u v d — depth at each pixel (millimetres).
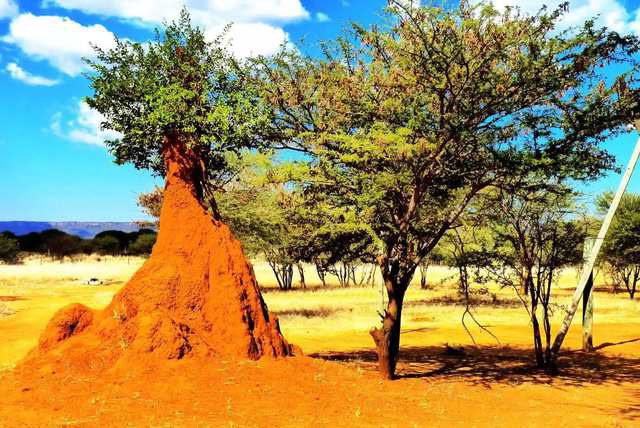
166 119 9719
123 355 8367
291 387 8508
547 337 13219
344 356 14609
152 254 10000
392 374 10586
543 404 9453
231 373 8500
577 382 11594
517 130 10703
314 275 56281
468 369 13000
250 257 26469
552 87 10000
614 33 9492
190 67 10344
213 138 10023
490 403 9359
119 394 7527
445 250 24031
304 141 11172
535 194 12516
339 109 10938
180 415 7020
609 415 8719
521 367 13336
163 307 9203
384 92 10469
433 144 9586
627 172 14086
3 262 57562
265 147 11344
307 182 10758
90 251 75125
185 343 8633
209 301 9531
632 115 10680
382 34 10000
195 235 9844
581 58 9617
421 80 9867
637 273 33656
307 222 11508
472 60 9695
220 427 6660
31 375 8047
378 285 44969
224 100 10523
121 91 10219
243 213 23922
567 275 57719
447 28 9375
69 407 7090
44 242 72125
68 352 8570
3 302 26141
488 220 13227
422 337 19641
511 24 9336
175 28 10781
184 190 10148
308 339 18469
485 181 11273
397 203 11148
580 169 10742
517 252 13594
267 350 9539
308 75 11078
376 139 9797
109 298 30031
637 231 30609
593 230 18219
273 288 41125
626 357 15086
